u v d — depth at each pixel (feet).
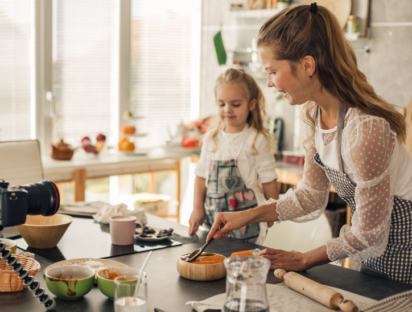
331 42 3.40
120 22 11.62
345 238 3.63
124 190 11.97
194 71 13.33
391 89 9.36
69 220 4.69
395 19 9.17
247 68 11.82
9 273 3.19
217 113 6.47
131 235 4.52
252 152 6.23
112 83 11.74
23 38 10.23
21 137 10.48
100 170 10.98
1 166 6.87
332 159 3.89
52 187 2.97
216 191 6.27
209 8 13.00
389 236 3.78
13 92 10.25
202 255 3.82
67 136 11.14
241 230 5.85
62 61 10.85
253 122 6.44
